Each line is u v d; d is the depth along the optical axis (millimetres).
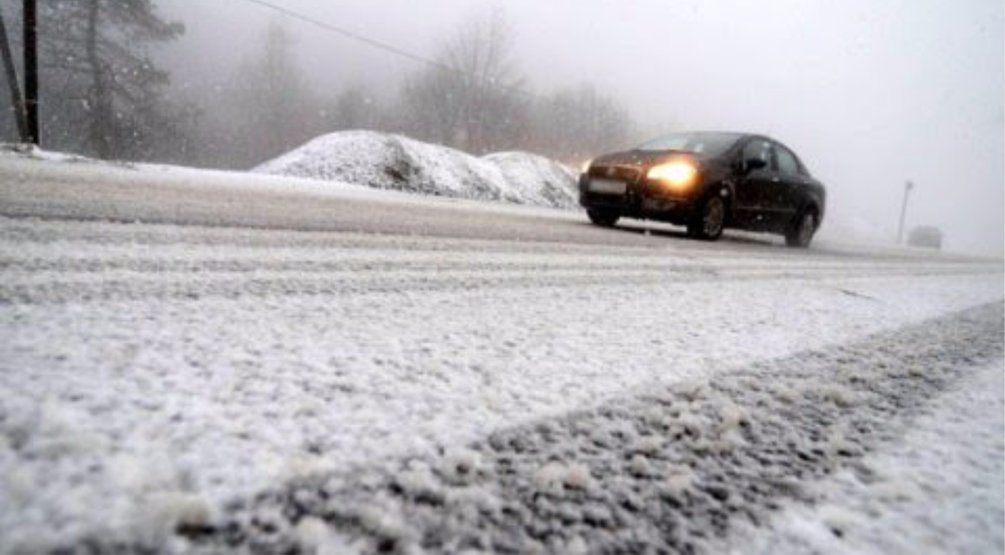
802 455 1017
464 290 2230
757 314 2438
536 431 974
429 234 4102
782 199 8203
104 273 1748
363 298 1867
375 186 13297
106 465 666
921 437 1167
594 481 823
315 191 7832
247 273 2027
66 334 1129
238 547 573
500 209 9797
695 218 6957
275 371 1081
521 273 2848
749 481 889
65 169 6000
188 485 658
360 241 3307
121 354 1052
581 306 2191
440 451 851
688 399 1249
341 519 648
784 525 763
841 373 1631
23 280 1548
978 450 1115
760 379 1469
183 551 550
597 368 1396
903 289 4164
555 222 7371
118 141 29328
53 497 588
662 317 2150
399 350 1339
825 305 2928
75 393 853
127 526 565
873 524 787
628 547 676
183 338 1203
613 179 7285
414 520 669
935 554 722
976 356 2078
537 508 734
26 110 12211
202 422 821
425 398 1054
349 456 793
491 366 1305
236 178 8633
